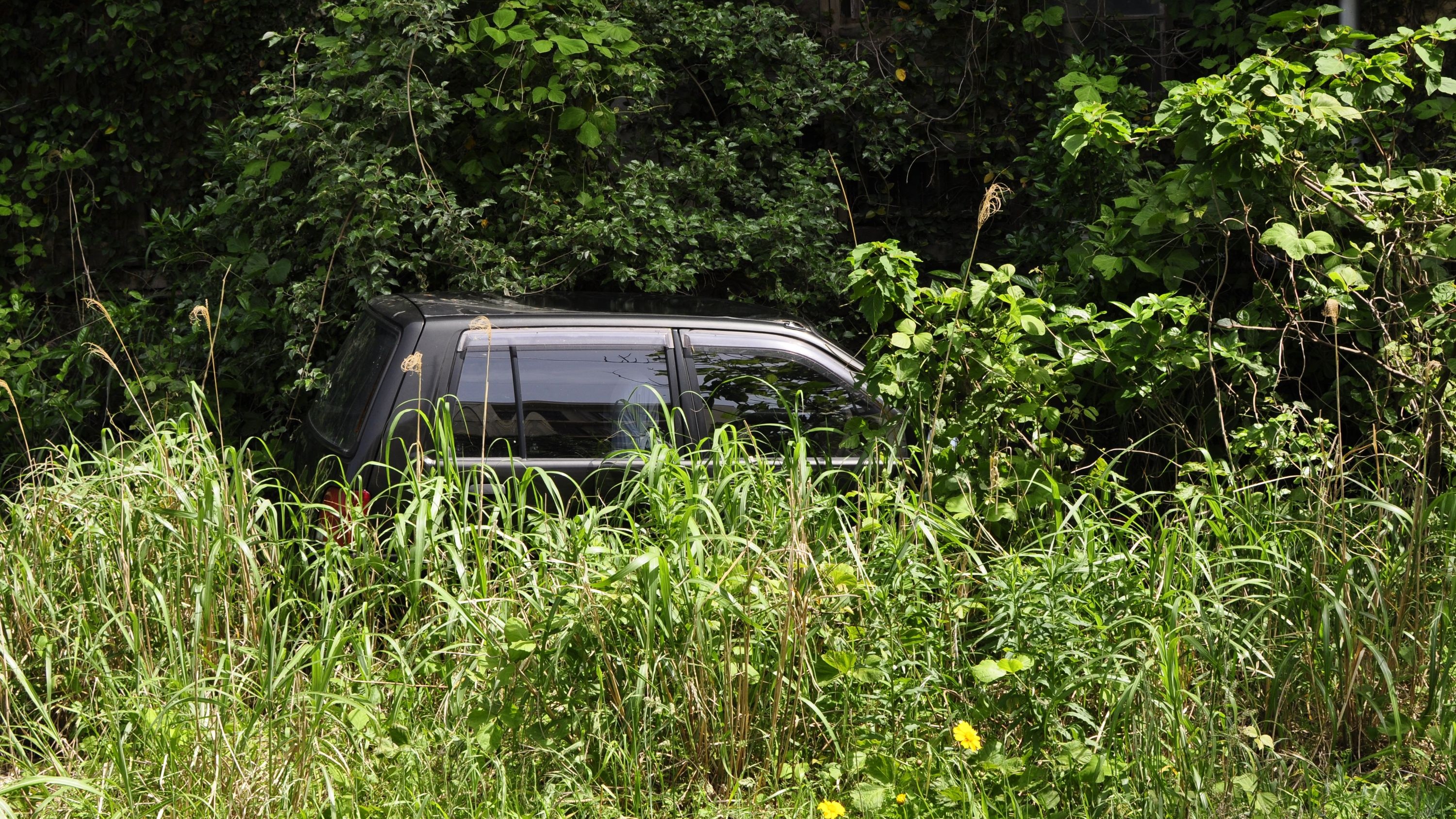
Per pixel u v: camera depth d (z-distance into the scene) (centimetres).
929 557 439
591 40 710
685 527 397
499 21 690
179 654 396
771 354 533
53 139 920
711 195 807
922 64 930
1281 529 469
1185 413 599
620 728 387
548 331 509
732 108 896
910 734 402
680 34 841
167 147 939
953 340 457
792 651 392
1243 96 517
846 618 420
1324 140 598
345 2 779
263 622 404
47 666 393
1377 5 851
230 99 937
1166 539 437
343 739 387
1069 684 387
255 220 748
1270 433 526
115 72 924
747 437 512
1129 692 370
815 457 514
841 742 402
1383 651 429
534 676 382
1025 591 405
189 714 379
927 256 945
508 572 408
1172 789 377
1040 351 566
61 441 724
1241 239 627
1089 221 704
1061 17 884
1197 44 877
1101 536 469
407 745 377
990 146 932
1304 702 435
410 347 493
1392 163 645
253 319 714
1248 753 397
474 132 738
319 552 457
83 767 379
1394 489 511
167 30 916
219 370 721
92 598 422
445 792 371
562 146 751
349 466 478
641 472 470
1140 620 394
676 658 384
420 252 697
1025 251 762
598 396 508
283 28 924
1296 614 434
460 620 389
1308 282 567
